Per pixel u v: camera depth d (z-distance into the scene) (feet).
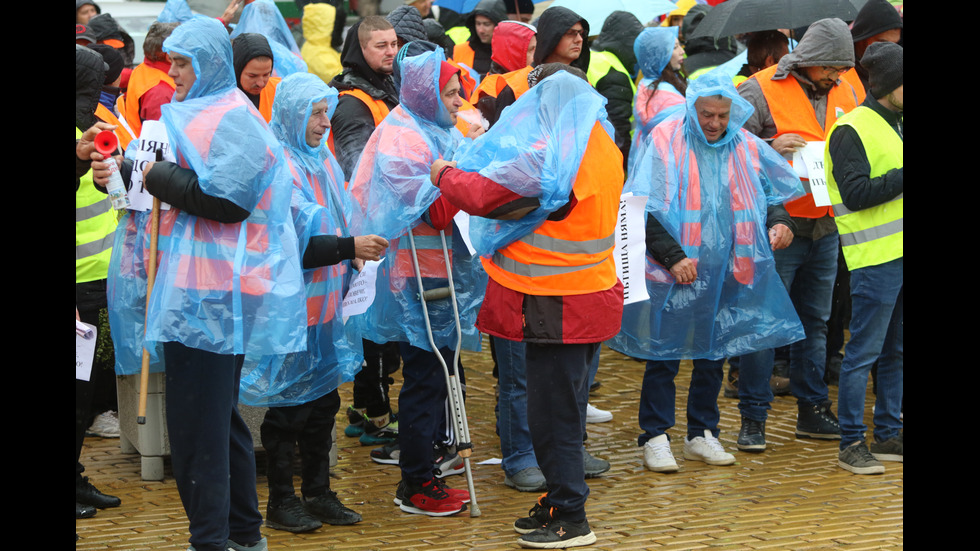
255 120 17.21
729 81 24.31
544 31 25.72
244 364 20.33
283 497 21.40
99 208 23.02
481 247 19.77
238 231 17.42
